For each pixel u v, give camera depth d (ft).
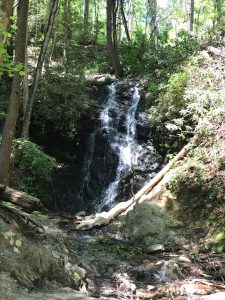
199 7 79.25
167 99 35.24
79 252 22.40
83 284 16.58
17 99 22.61
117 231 26.63
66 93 39.37
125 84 43.19
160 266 20.57
